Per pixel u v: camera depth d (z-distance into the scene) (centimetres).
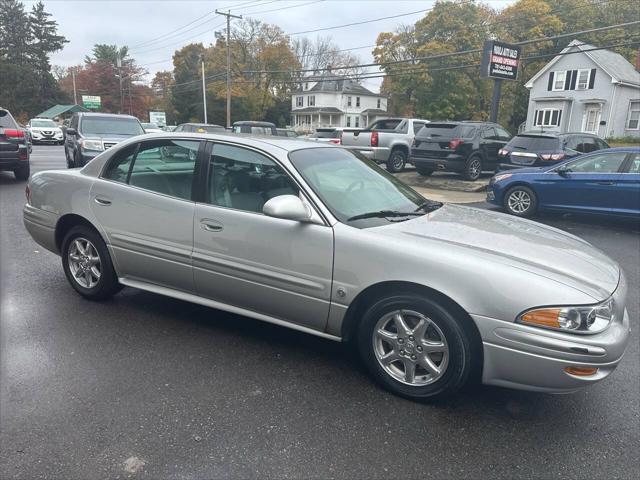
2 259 578
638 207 845
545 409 307
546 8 4306
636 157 849
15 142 1193
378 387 325
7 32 7081
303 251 327
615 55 3969
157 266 396
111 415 284
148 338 384
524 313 271
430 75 4009
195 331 399
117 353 358
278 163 350
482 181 1462
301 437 271
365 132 1706
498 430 284
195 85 6097
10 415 281
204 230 366
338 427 281
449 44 3956
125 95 7738
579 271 293
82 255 447
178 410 291
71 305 443
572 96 3856
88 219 427
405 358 308
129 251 408
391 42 4416
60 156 2173
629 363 369
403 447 266
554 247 324
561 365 267
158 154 399
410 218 353
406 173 1698
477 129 1457
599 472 252
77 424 275
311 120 6825
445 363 296
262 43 5462
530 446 271
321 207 328
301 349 375
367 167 414
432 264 291
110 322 410
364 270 309
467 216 382
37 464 244
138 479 236
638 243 779
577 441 277
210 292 379
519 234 343
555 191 926
